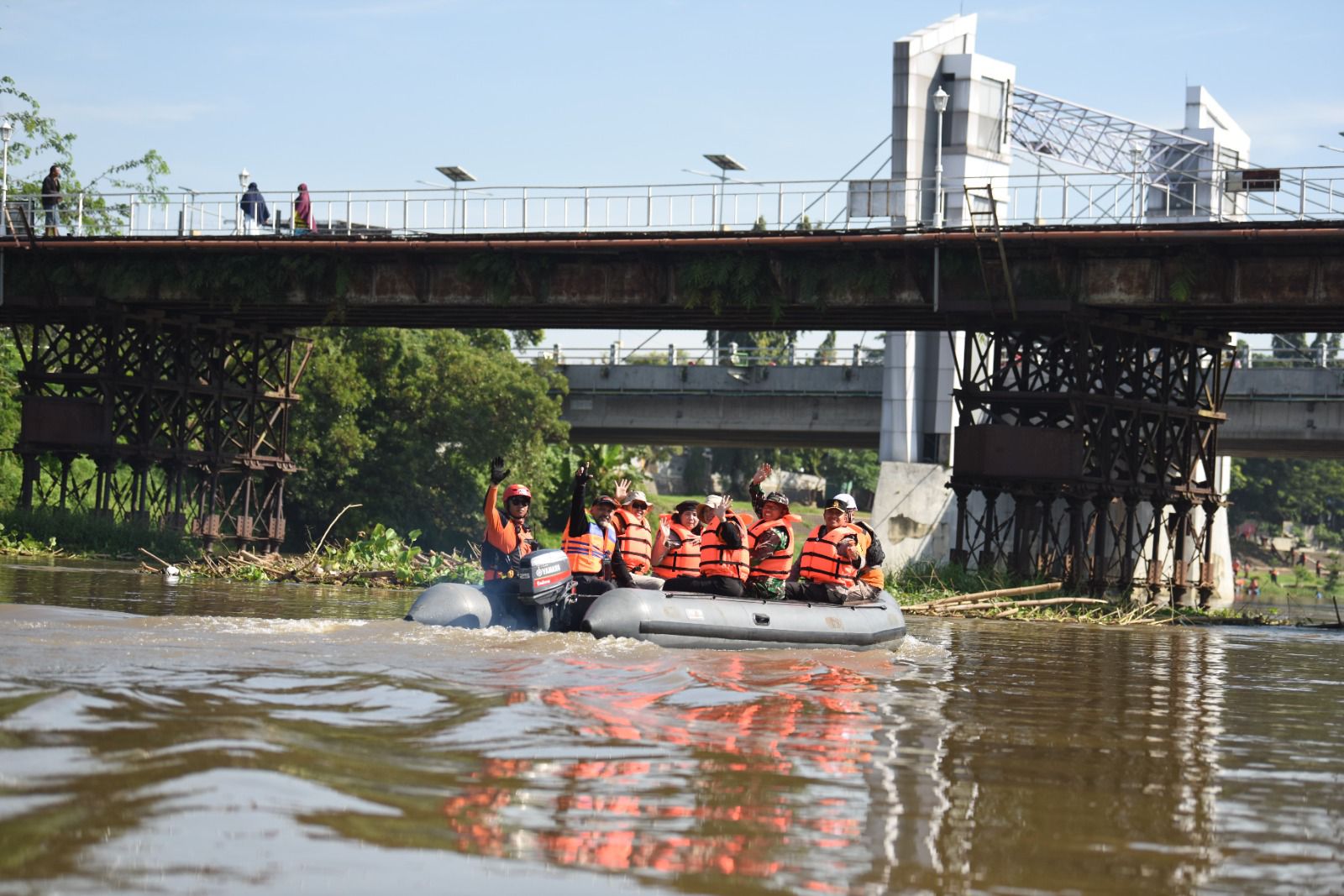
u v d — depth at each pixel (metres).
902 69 48.62
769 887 6.43
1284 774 9.86
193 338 44.91
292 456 59.34
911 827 7.63
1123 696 14.69
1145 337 37.47
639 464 122.81
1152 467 41.16
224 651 13.24
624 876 6.49
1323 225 31.36
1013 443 35.16
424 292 39.66
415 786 7.93
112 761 7.96
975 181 48.28
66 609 18.39
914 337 51.84
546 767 8.64
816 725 10.92
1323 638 29.00
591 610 15.72
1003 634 25.06
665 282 37.78
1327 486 132.50
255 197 40.72
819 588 18.48
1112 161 60.59
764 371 64.75
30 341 63.88
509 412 63.19
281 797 7.43
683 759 9.14
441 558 33.19
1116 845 7.46
